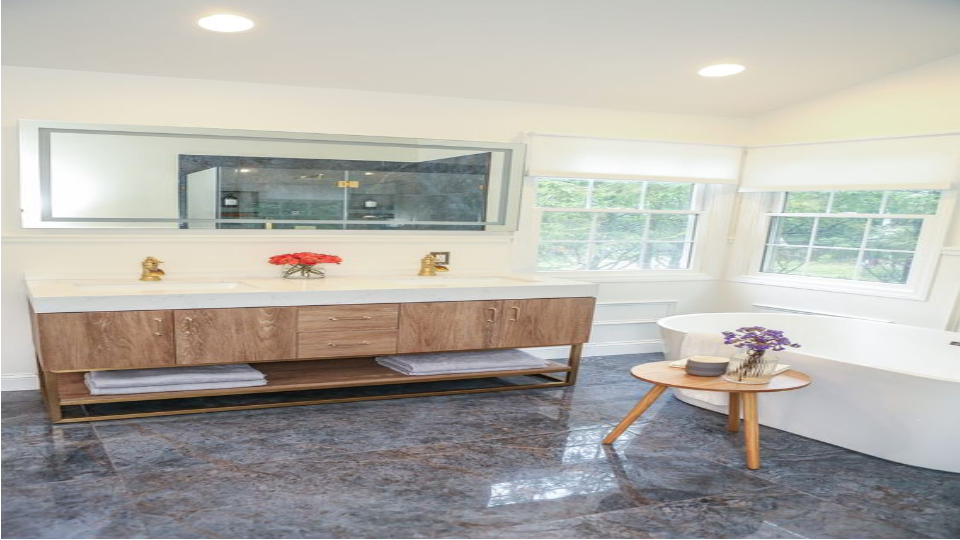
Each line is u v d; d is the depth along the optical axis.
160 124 2.94
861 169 3.71
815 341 3.75
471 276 3.71
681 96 3.66
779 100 3.88
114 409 2.80
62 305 2.40
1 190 2.73
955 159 3.37
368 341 2.96
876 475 2.50
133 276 3.00
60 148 2.74
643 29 2.66
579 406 3.20
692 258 4.41
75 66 2.74
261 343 2.76
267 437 2.58
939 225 3.50
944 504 2.28
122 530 1.85
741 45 2.90
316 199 3.25
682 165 4.07
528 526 1.99
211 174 3.02
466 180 3.56
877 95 3.62
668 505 2.18
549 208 3.91
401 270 3.55
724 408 3.13
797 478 2.45
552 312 3.37
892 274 3.76
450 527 1.96
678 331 3.24
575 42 2.78
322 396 3.12
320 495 2.12
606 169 3.87
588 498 2.20
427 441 2.64
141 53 2.65
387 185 3.39
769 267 4.31
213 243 3.12
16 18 2.27
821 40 2.91
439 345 3.12
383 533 1.91
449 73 3.11
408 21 2.49
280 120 3.15
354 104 3.29
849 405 2.71
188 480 2.18
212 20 2.38
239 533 1.87
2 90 2.66
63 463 2.25
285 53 2.75
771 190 4.11
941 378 2.46
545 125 3.73
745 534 2.01
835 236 3.98
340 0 2.28
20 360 2.92
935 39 3.01
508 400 3.24
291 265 3.22
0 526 1.83
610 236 4.15
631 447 2.69
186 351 2.63
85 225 2.84
